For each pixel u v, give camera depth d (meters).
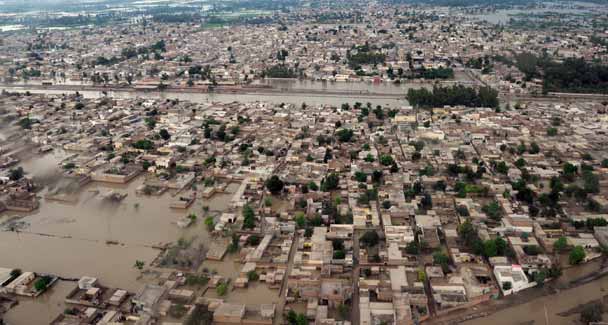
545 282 162.38
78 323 144.62
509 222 192.00
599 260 174.62
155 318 146.38
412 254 173.62
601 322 139.25
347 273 164.88
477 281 156.62
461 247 178.00
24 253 185.38
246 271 166.50
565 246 176.62
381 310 143.62
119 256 181.50
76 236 198.00
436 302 148.62
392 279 158.88
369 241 180.88
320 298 150.62
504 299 153.62
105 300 154.50
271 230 191.75
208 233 197.00
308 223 197.75
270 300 154.50
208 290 159.50
